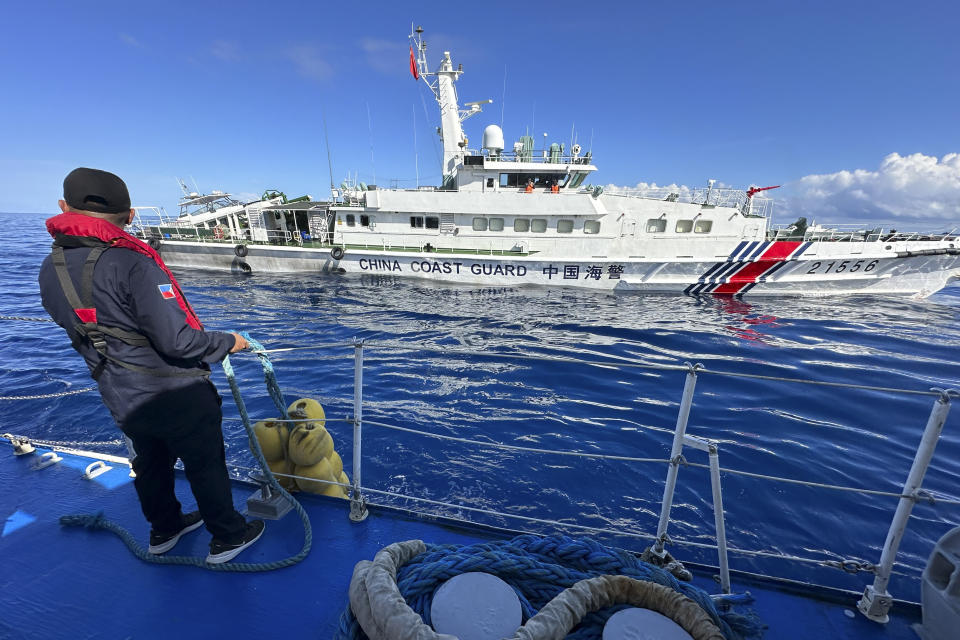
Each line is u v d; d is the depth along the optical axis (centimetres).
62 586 193
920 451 166
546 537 171
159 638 169
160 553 210
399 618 124
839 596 194
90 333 148
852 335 1058
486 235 1505
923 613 171
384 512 241
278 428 261
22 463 288
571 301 1370
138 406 160
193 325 163
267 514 235
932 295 1612
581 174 1512
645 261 1435
